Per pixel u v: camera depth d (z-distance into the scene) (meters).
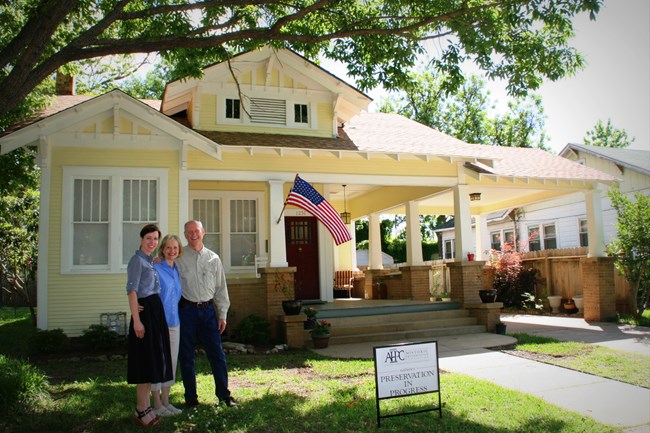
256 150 11.77
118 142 10.95
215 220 14.26
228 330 11.38
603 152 22.58
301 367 8.52
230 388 6.89
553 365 8.61
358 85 10.32
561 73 9.48
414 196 15.95
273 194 12.09
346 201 20.94
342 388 6.83
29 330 13.39
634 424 5.67
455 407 6.03
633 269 14.34
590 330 12.77
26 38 6.72
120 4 7.52
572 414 5.92
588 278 14.92
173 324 5.58
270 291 11.45
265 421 5.38
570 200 22.47
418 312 13.10
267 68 12.83
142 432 5.00
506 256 18.62
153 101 16.20
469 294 13.49
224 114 12.70
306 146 12.00
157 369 5.08
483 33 9.02
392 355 5.38
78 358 9.25
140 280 5.18
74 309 10.45
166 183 11.20
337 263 20.73
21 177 12.49
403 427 5.28
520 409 6.02
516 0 8.47
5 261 15.33
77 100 14.02
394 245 35.66
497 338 11.45
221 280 6.18
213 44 8.05
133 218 11.00
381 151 12.32
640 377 7.72
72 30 11.22
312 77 13.09
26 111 11.62
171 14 8.92
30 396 5.95
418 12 9.56
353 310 12.71
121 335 10.48
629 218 14.38
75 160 10.73
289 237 15.61
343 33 8.56
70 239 10.56
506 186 14.32
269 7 10.12
